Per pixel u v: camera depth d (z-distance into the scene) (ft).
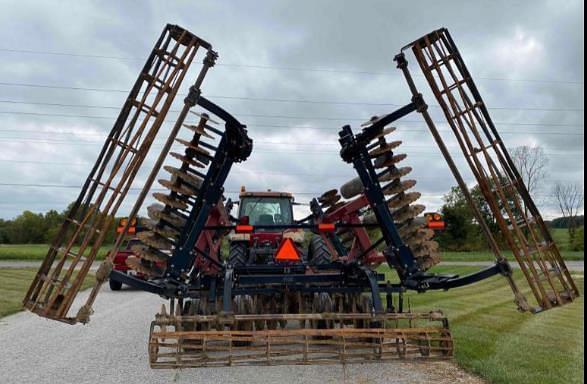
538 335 20.89
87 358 18.17
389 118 17.88
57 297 14.37
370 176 18.86
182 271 17.19
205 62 16.56
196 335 13.85
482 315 26.89
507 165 16.20
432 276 17.97
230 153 17.94
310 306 20.04
